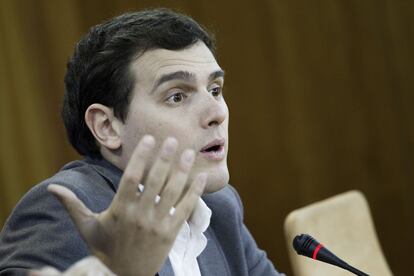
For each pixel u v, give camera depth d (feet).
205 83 11.64
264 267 14.76
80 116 12.51
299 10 34.81
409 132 36.11
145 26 11.80
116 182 12.33
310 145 35.12
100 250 9.10
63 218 11.48
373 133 35.81
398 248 36.35
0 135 28.81
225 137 11.61
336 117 35.37
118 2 31.45
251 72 34.14
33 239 11.41
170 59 11.57
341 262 11.82
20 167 29.12
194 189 9.27
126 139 11.91
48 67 29.78
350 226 19.88
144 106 11.57
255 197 34.63
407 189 36.27
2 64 28.91
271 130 34.58
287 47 34.60
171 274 11.80
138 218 8.93
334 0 35.17
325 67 35.17
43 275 6.14
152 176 8.87
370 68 35.63
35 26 29.58
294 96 34.78
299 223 18.52
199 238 12.76
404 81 35.91
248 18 33.94
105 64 11.85
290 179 34.94
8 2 29.04
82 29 30.71
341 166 35.53
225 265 13.50
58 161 29.91
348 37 35.37
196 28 12.01
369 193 35.94
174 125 11.39
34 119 29.40
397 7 35.81
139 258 9.03
